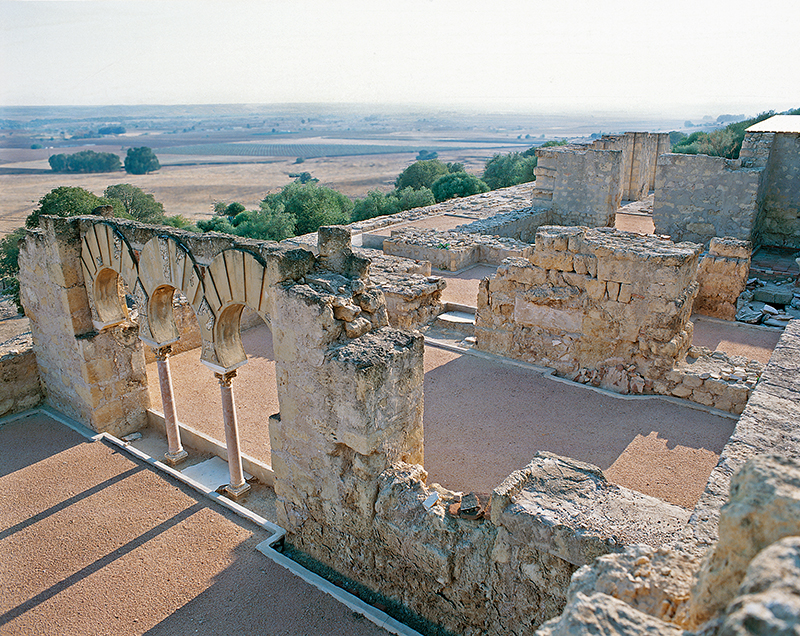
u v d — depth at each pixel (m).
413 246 26.05
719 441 12.20
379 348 8.58
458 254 25.00
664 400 13.97
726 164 23.53
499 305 16.50
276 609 8.75
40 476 12.30
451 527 7.86
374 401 8.30
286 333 8.93
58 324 13.83
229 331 10.80
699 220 24.59
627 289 13.98
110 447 13.48
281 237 44.03
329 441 8.93
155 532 10.52
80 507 11.24
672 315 13.61
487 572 7.53
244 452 13.20
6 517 10.95
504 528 7.18
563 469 7.68
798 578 2.87
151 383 17.17
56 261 12.98
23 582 9.38
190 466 13.09
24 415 14.98
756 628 2.60
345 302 8.76
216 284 10.02
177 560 9.80
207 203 118.38
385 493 8.54
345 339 8.82
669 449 11.95
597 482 7.42
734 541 3.79
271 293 8.95
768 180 25.42
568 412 13.59
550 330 15.66
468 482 11.09
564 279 15.04
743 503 3.79
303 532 10.10
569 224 31.34
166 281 11.06
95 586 9.26
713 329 18.00
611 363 14.74
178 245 10.49
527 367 15.99
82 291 13.39
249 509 11.48
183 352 19.50
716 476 6.69
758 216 25.00
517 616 7.38
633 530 6.41
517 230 30.03
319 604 8.84
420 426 9.41
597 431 12.74
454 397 14.46
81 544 10.22
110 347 13.95
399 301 18.92
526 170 57.16
